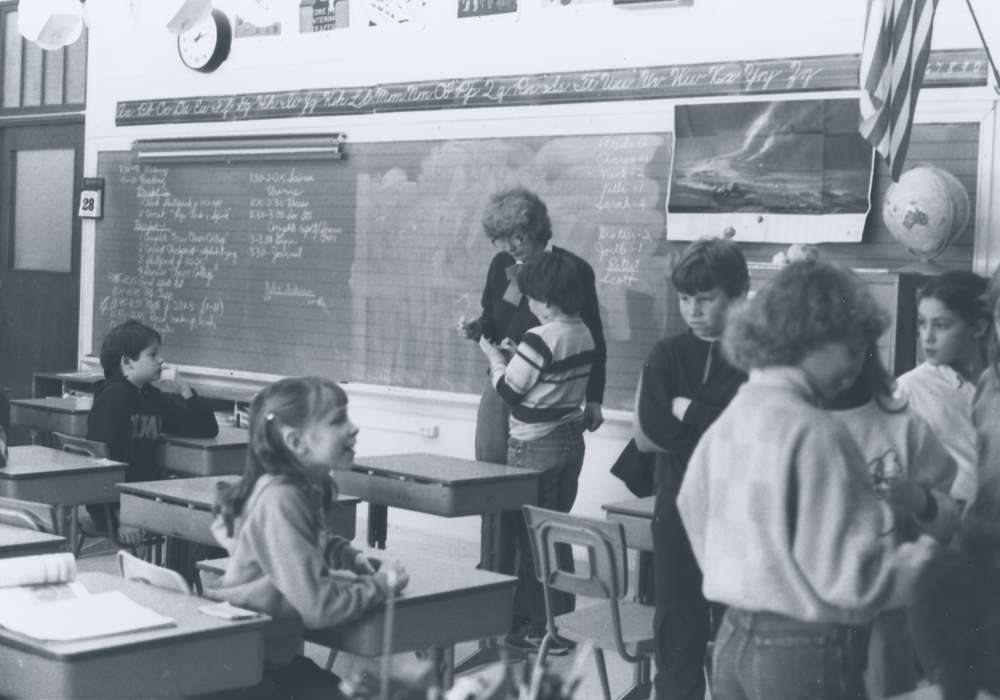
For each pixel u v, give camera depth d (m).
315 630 2.73
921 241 4.59
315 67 6.81
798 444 1.92
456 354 6.32
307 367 6.94
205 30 7.20
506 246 4.64
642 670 3.65
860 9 5.03
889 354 4.41
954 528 2.16
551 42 5.90
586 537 3.38
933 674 2.49
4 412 6.95
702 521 2.07
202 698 2.54
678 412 3.08
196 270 7.44
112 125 7.84
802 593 1.90
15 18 8.44
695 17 5.45
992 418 2.47
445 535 6.46
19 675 2.16
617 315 5.70
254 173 7.12
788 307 1.95
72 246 8.24
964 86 4.79
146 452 4.99
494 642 4.31
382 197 6.56
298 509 2.60
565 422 4.44
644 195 5.62
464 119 6.21
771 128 5.21
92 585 2.60
